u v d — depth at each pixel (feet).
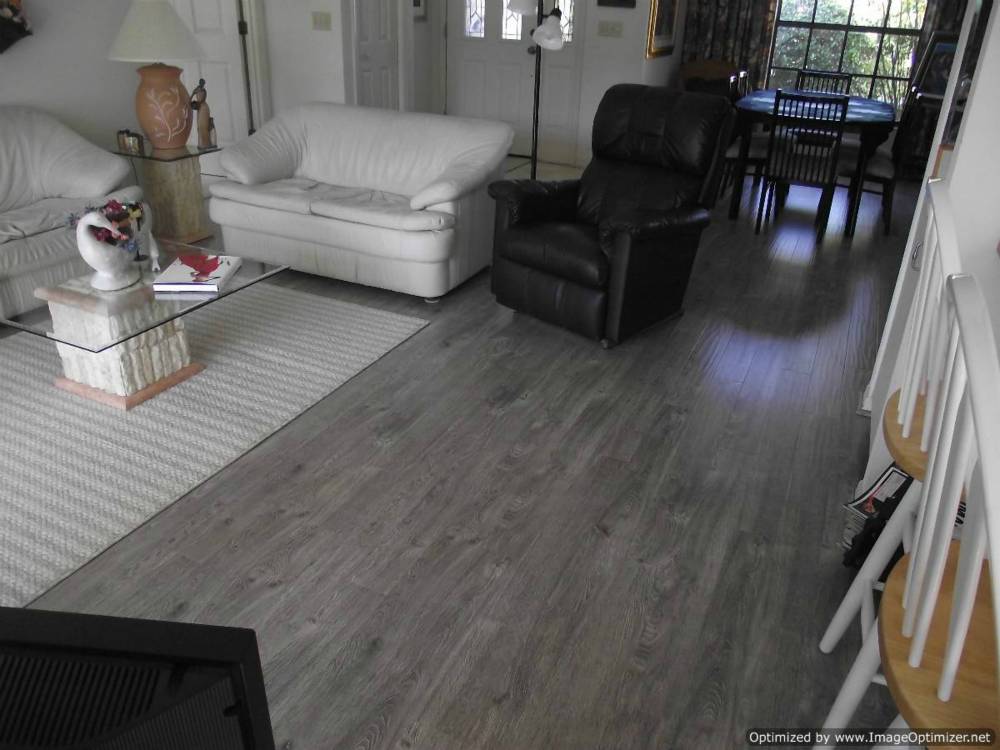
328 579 6.74
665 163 12.02
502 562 7.01
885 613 3.87
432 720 5.47
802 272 14.74
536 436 9.00
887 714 5.65
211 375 10.00
